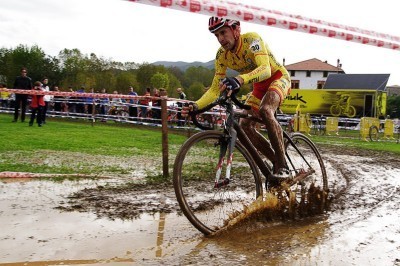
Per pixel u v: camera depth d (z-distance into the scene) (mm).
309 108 26719
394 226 2898
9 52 60031
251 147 3100
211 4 2162
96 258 2143
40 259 2105
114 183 4117
